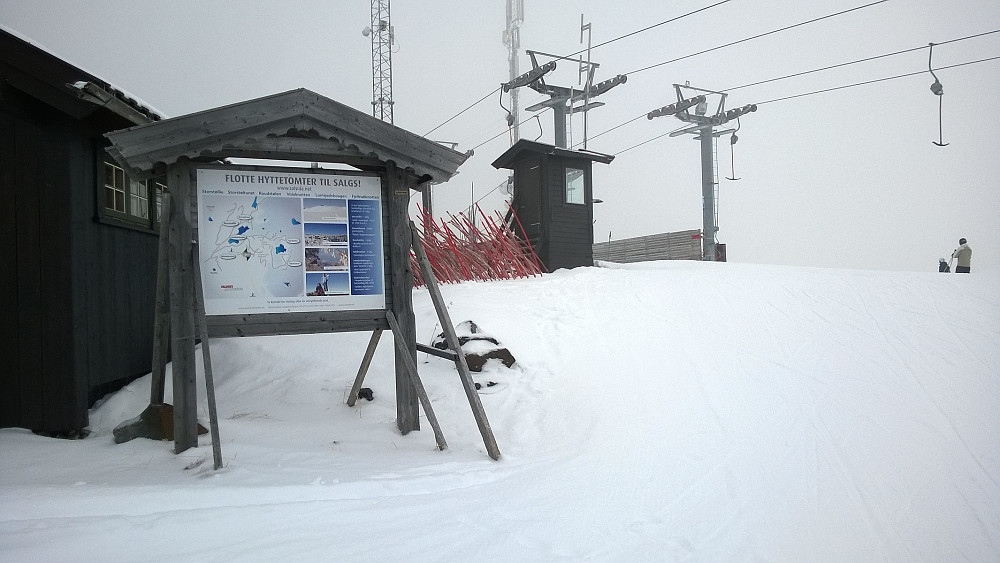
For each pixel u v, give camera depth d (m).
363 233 5.83
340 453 5.17
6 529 2.97
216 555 2.91
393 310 5.90
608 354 8.21
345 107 5.45
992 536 4.04
